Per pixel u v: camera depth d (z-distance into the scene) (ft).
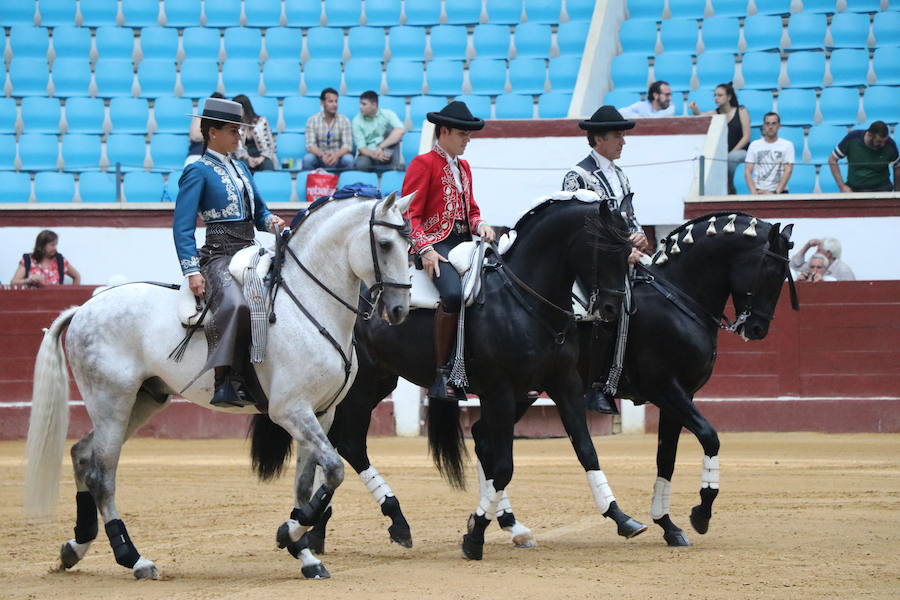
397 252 27.40
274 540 33.45
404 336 32.68
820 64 78.18
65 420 28.99
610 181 34.09
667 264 33.42
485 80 81.51
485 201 69.87
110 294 29.43
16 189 77.87
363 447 33.24
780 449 56.44
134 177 77.10
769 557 29.50
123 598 25.08
